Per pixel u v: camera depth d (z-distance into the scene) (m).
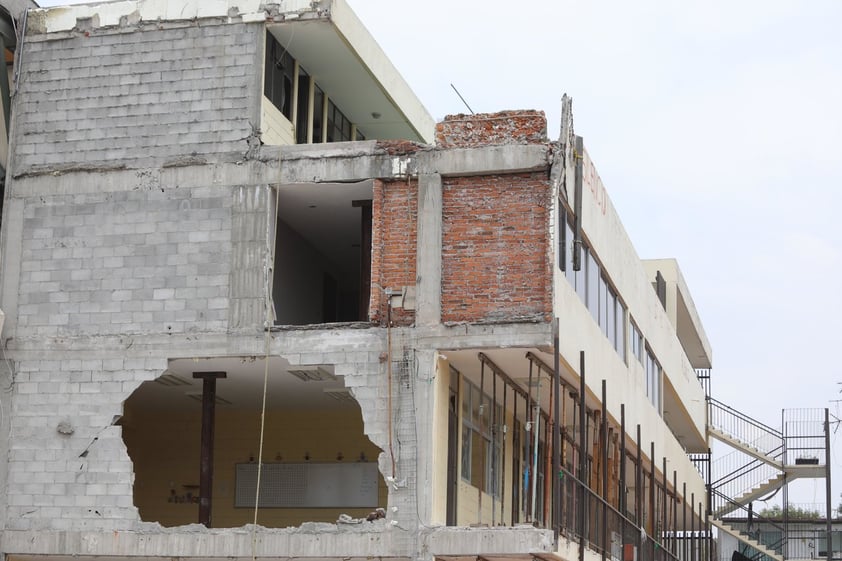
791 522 55.94
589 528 28.00
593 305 29.81
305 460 31.78
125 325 25.42
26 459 25.22
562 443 30.23
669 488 41.62
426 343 24.25
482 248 24.56
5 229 26.25
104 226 25.91
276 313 28.19
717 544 55.59
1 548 24.84
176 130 26.06
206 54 26.25
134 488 32.53
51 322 25.70
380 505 31.17
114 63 26.59
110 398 25.20
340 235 29.61
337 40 27.05
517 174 24.72
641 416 36.41
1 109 27.27
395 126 33.31
